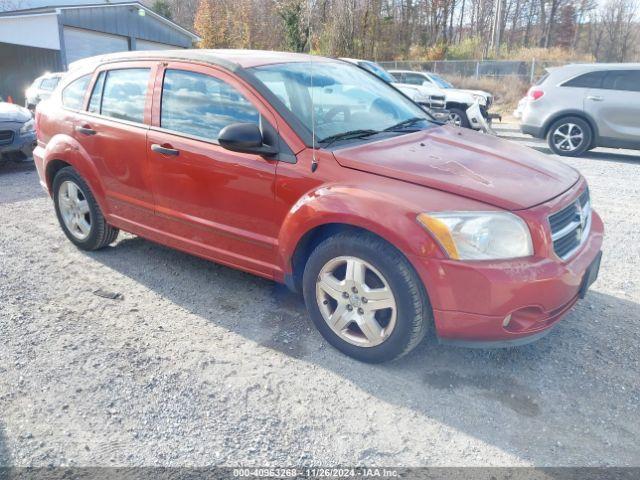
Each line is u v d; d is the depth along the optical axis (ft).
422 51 115.44
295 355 10.71
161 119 12.84
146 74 13.33
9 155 27.14
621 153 36.45
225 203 11.71
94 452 8.16
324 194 10.02
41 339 11.07
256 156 11.11
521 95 71.46
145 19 77.25
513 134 46.93
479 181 9.70
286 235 10.62
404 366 10.39
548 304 9.18
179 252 15.89
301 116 11.15
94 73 14.75
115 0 76.84
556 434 8.63
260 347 10.98
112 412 9.00
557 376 10.12
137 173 13.28
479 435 8.61
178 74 12.65
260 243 11.39
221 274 14.40
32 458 8.02
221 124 11.73
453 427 8.78
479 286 8.84
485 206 9.09
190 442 8.39
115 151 13.65
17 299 12.82
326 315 10.70
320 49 95.20
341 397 9.48
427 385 9.83
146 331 11.50
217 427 8.71
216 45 126.21
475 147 11.66
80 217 15.58
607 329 11.78
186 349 10.84
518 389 9.74
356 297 10.07
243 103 11.40
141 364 10.28
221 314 12.28
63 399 9.29
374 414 9.07
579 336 11.50
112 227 15.26
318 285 10.59
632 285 14.07
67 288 13.48
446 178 9.62
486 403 9.36
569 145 34.17
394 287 9.45
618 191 24.18
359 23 98.32
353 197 9.66
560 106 33.78
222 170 11.53
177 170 12.35
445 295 9.04
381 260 9.46
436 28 147.64
